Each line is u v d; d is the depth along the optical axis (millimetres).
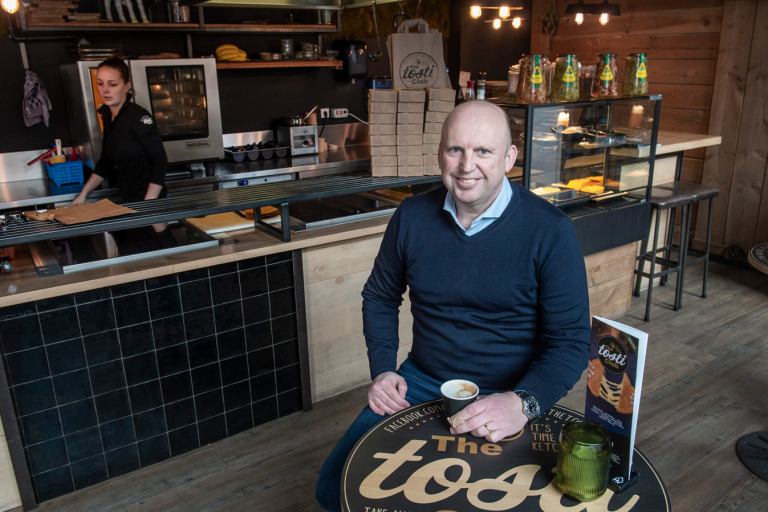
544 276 1419
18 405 1928
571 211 3070
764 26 3824
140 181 3143
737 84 4047
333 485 1402
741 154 4133
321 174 4230
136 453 2201
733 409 2578
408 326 2814
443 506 1047
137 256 2115
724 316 3514
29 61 3738
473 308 1504
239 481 2150
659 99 3170
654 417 2533
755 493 2068
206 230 2428
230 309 2266
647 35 4598
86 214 2018
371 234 2545
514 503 1052
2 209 3238
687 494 2068
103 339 2021
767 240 4098
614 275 3412
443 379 1596
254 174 3963
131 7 3725
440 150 1408
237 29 4086
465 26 5254
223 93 4453
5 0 2770
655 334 3299
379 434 1266
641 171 3270
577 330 1413
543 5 5391
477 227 1458
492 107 1378
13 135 3787
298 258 2359
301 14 4617
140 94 3658
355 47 4691
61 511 2006
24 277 1959
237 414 2404
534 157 2770
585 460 1028
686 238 3512
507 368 1513
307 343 2508
